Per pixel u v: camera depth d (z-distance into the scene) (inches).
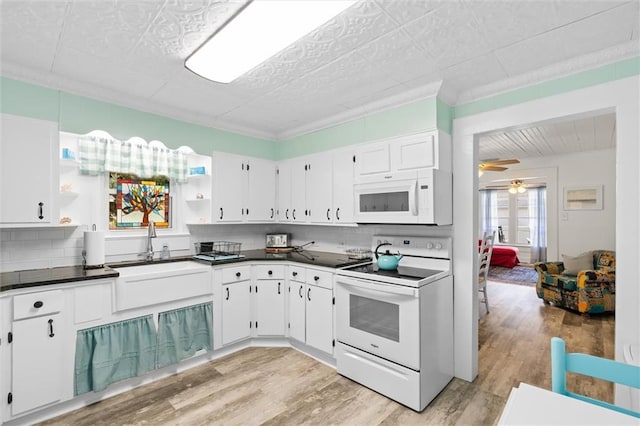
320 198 130.4
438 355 92.6
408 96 101.1
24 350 75.4
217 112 122.3
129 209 115.2
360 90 101.0
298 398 89.3
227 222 131.9
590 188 232.1
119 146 110.2
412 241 109.9
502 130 96.0
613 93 75.2
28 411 75.8
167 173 122.5
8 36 71.0
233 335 118.1
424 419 80.2
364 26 67.1
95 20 65.3
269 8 59.1
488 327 146.1
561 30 68.5
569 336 135.3
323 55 79.2
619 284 73.2
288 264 123.4
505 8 61.2
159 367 98.7
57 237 98.7
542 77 85.6
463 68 85.9
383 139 108.0
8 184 81.8
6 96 84.5
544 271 184.1
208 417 80.5
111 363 88.1
